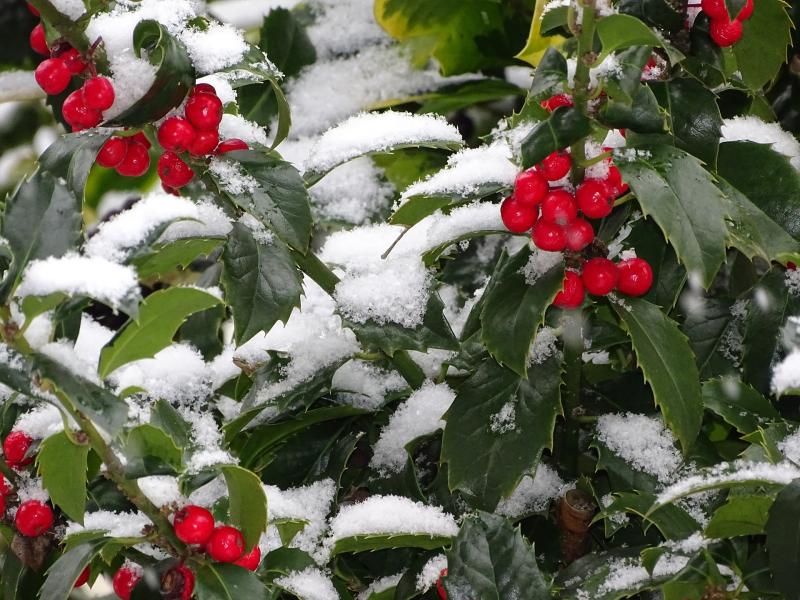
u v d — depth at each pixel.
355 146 0.67
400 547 0.68
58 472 0.62
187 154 0.64
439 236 0.66
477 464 0.65
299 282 0.65
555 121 0.61
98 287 0.58
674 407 0.64
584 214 0.64
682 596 0.62
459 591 0.63
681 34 0.67
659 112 0.62
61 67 0.63
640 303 0.65
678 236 0.62
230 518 0.63
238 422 0.68
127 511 0.68
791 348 0.68
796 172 0.67
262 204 0.64
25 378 0.59
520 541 0.63
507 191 0.67
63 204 0.60
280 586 0.65
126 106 0.64
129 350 0.61
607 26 0.60
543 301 0.64
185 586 0.61
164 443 0.60
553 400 0.65
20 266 0.59
